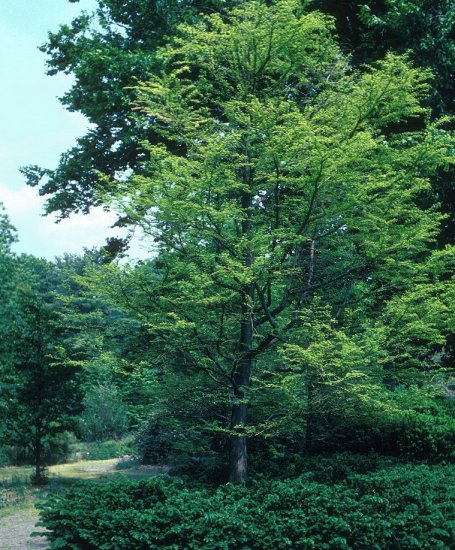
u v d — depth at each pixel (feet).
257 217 33.22
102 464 74.38
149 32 55.11
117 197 29.96
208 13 52.85
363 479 27.20
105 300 31.81
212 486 33.58
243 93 33.55
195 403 34.47
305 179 28.96
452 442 38.83
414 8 46.21
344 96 32.83
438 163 33.40
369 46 49.16
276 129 29.17
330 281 33.22
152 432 63.10
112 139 55.42
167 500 25.31
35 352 56.39
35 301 57.57
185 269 31.99
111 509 25.57
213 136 30.35
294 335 31.07
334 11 53.47
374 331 30.96
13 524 38.73
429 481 28.22
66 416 58.18
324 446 42.06
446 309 30.81
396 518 24.14
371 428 40.19
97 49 51.47
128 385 51.62
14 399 56.70
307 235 33.24
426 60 47.29
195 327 29.43
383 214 31.76
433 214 33.86
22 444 57.00
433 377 34.58
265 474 33.71
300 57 33.86
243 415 32.37
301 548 22.85
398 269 33.96
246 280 28.60
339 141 31.42
